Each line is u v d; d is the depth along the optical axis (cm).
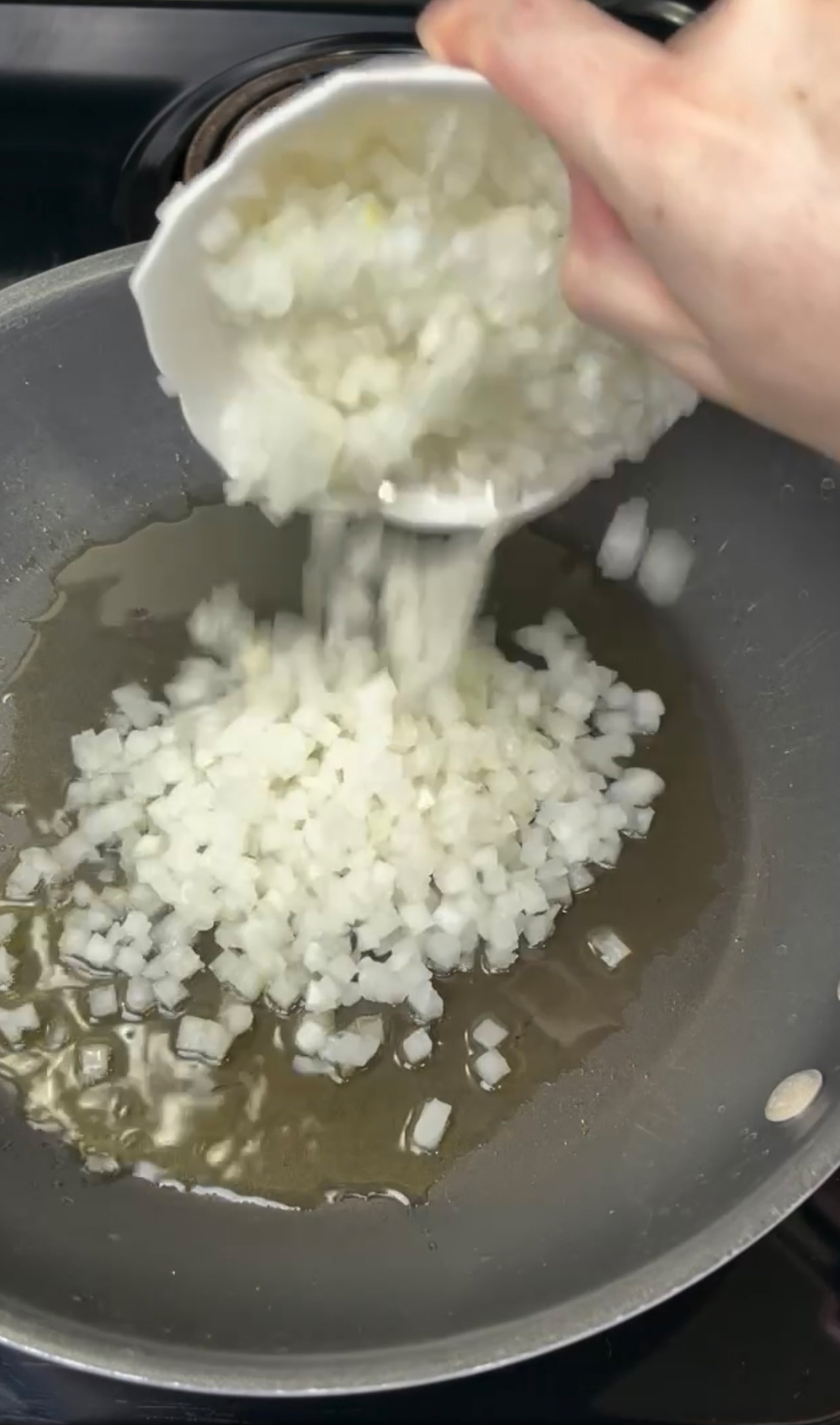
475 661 51
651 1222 42
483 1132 46
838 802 48
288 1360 39
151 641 51
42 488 51
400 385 43
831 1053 44
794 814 49
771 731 50
